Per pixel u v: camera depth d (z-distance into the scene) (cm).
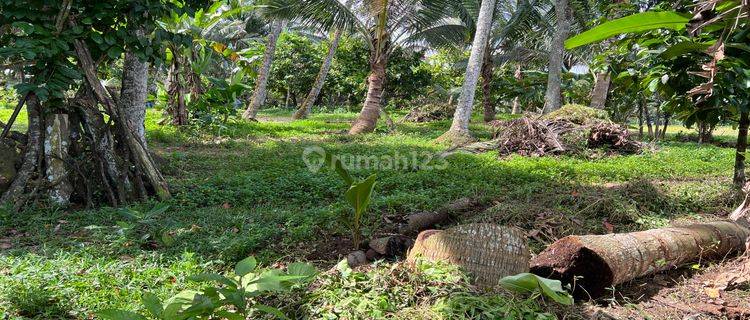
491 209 498
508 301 276
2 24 527
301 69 2889
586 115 1134
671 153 1043
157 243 429
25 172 530
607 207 503
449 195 588
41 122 545
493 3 1220
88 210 533
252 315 276
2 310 280
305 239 433
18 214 493
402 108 2825
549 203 522
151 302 240
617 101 1570
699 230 387
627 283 351
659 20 364
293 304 282
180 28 1223
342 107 3033
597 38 390
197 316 246
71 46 552
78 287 313
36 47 498
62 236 443
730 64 448
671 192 577
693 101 499
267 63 1762
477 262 322
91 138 571
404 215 511
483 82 1925
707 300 328
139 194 590
